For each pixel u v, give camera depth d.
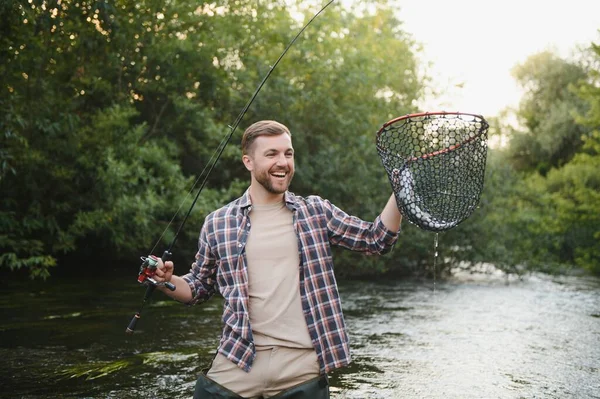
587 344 6.38
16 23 7.84
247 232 2.61
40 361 5.23
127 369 5.06
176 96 11.41
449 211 2.56
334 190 12.41
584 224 15.88
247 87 12.57
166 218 11.13
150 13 10.73
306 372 2.51
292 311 2.54
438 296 9.98
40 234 10.56
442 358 5.66
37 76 9.68
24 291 8.98
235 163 13.22
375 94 14.43
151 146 10.71
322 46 13.43
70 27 9.47
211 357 5.49
